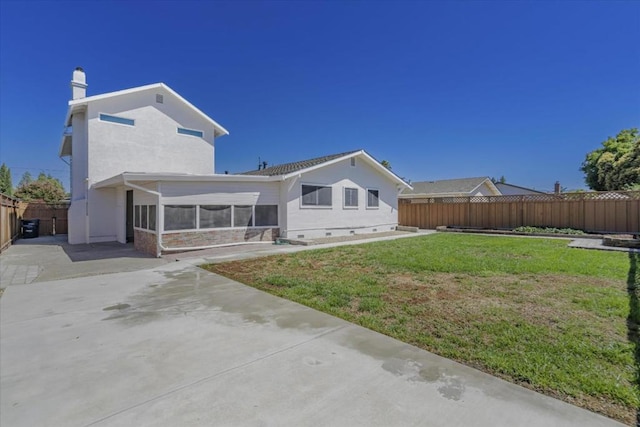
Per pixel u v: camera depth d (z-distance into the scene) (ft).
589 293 17.52
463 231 58.29
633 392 8.30
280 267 26.50
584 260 27.27
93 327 13.56
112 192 46.96
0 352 11.19
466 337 12.11
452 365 10.05
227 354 10.92
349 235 52.42
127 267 27.40
